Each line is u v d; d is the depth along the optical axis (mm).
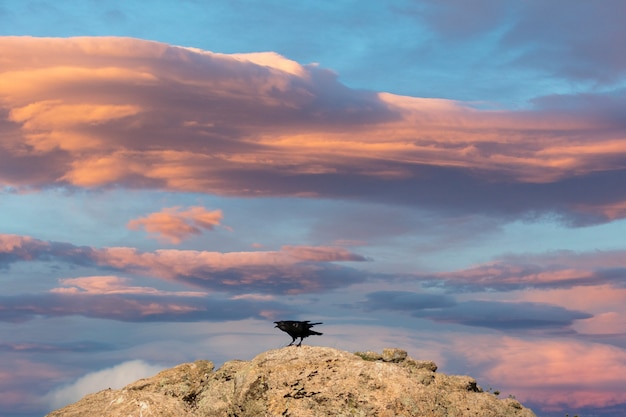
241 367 20922
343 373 19938
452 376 21438
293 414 18594
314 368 20109
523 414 20391
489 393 21219
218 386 20453
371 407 18906
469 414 19531
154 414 16562
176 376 20984
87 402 19469
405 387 19484
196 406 19984
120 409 16844
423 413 18984
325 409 18812
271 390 19391
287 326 21500
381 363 20359
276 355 20812
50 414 18688
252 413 19062
